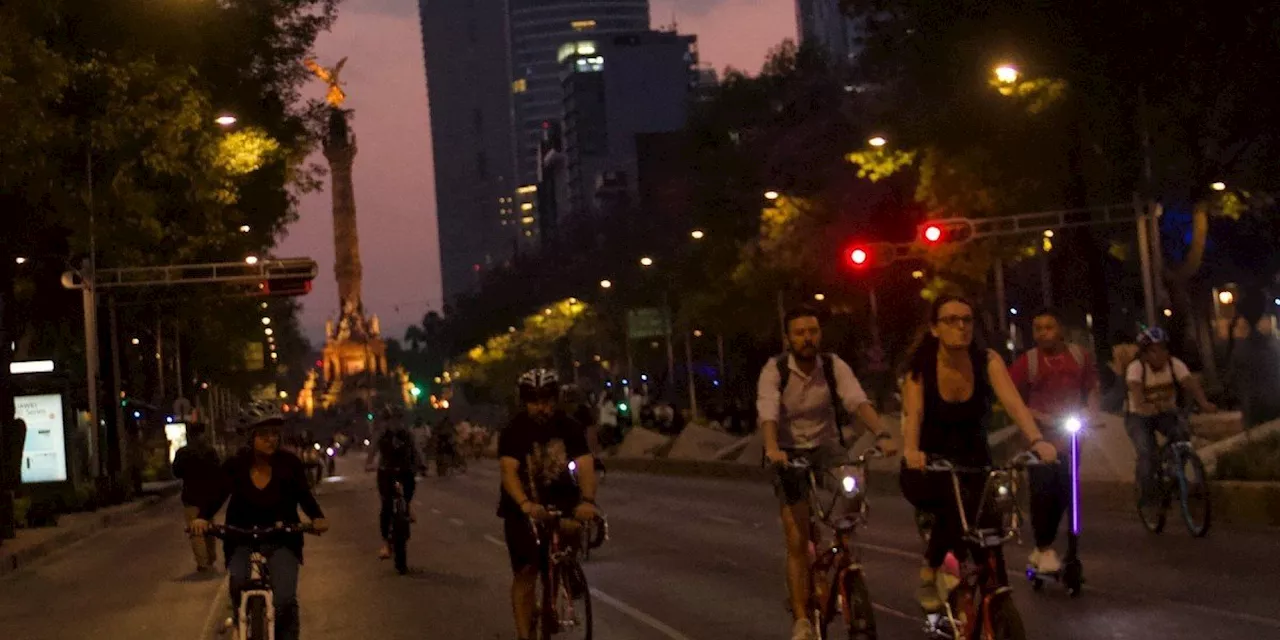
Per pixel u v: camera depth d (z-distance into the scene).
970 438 8.51
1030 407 13.45
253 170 44.22
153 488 58.12
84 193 35.06
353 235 170.50
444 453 55.66
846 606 9.16
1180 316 39.88
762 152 70.88
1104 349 39.31
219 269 49.50
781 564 17.64
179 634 15.20
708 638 12.20
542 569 10.20
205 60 39.09
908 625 11.99
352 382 169.12
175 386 78.88
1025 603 12.70
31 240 36.47
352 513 34.94
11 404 34.47
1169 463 17.09
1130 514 20.14
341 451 114.75
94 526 35.78
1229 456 19.61
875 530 20.58
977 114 37.94
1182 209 53.12
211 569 21.73
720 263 74.31
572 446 10.23
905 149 41.06
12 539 29.58
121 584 21.22
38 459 40.28
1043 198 39.56
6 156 27.05
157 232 37.44
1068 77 34.69
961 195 39.44
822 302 68.69
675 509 28.12
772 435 9.45
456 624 14.21
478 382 156.12
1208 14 32.97
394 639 13.42
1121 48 33.69
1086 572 14.47
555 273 155.12
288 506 9.85
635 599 15.00
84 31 31.16
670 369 97.56
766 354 89.88
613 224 138.88
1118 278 62.00
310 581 18.98
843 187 66.38
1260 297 60.47
